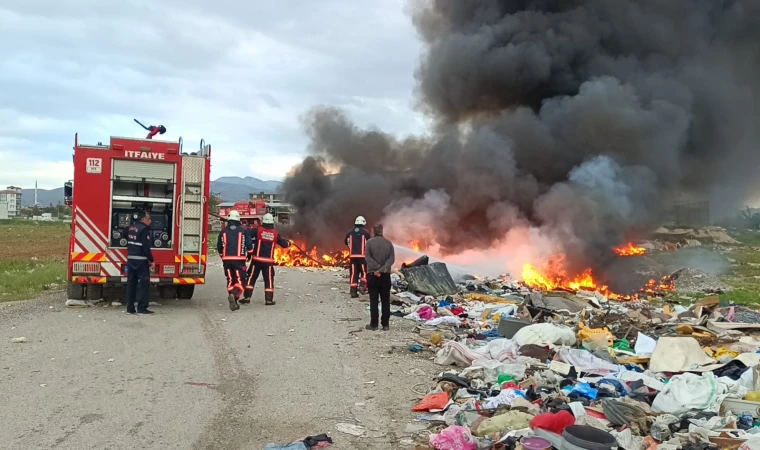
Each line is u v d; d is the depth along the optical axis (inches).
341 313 441.4
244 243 444.8
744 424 198.5
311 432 195.5
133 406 215.0
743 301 689.6
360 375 267.9
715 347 323.6
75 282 421.4
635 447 175.0
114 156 428.1
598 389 231.6
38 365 267.0
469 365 285.0
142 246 412.8
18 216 4165.8
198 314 420.5
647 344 321.4
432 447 178.1
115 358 284.5
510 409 205.6
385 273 375.2
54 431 187.5
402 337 357.4
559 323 393.1
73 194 420.5
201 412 211.2
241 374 263.4
